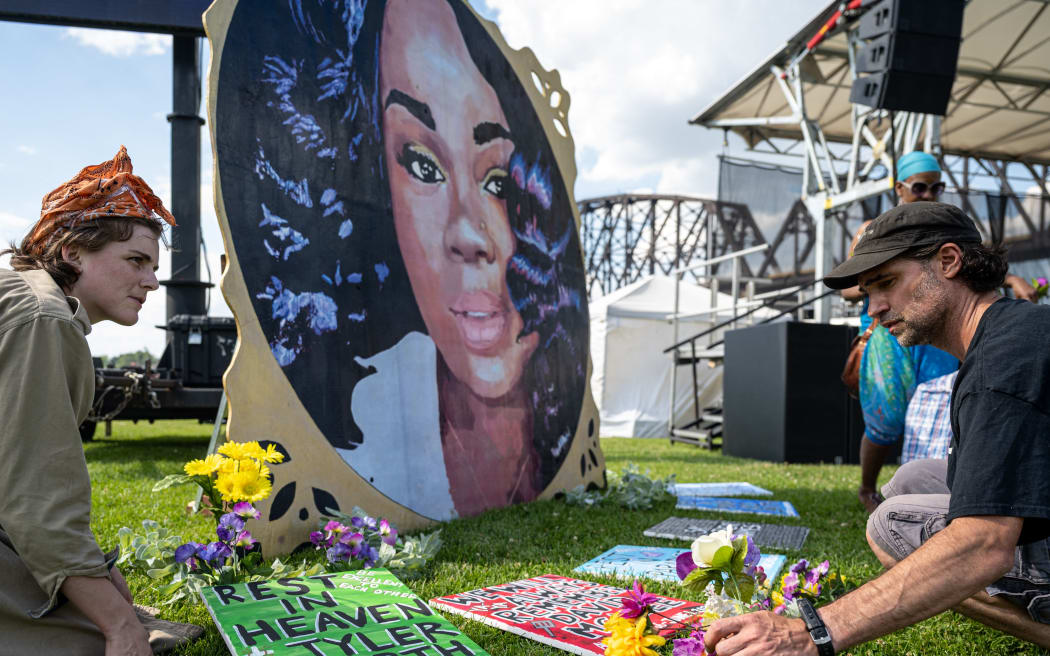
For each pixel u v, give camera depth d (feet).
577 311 16.97
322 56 11.07
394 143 12.24
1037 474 4.19
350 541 8.52
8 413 4.77
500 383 13.88
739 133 49.78
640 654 4.62
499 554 9.87
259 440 9.24
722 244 50.01
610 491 15.48
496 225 14.44
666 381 43.42
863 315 12.47
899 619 4.21
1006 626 5.83
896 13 22.39
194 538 10.59
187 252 27.84
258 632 5.76
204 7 17.83
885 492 8.17
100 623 4.92
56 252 5.37
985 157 58.85
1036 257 47.75
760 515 13.41
